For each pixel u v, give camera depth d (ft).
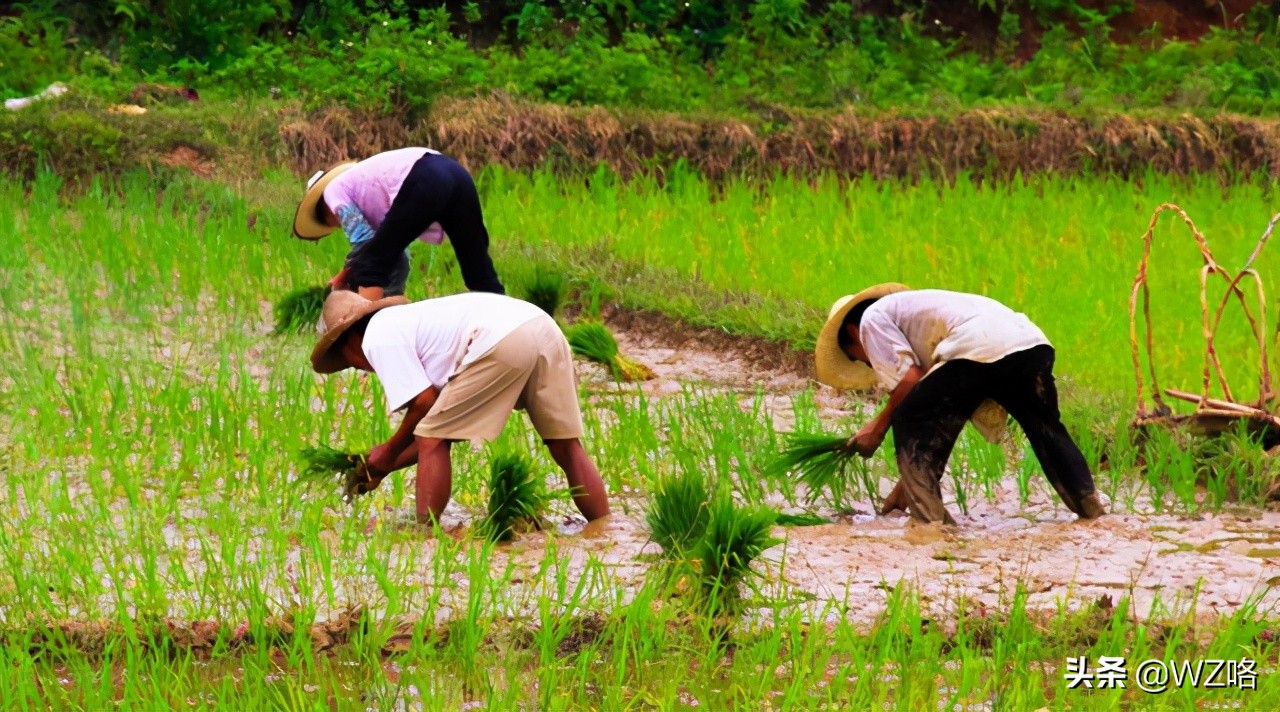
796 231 83.92
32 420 52.21
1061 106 110.73
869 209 89.92
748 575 38.04
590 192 99.25
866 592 39.42
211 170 97.81
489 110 103.81
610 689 32.71
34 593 37.04
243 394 54.08
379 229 56.85
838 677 33.06
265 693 32.53
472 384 42.52
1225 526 46.16
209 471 46.98
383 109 103.60
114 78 113.19
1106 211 88.17
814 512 48.01
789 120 108.06
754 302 70.64
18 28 117.39
